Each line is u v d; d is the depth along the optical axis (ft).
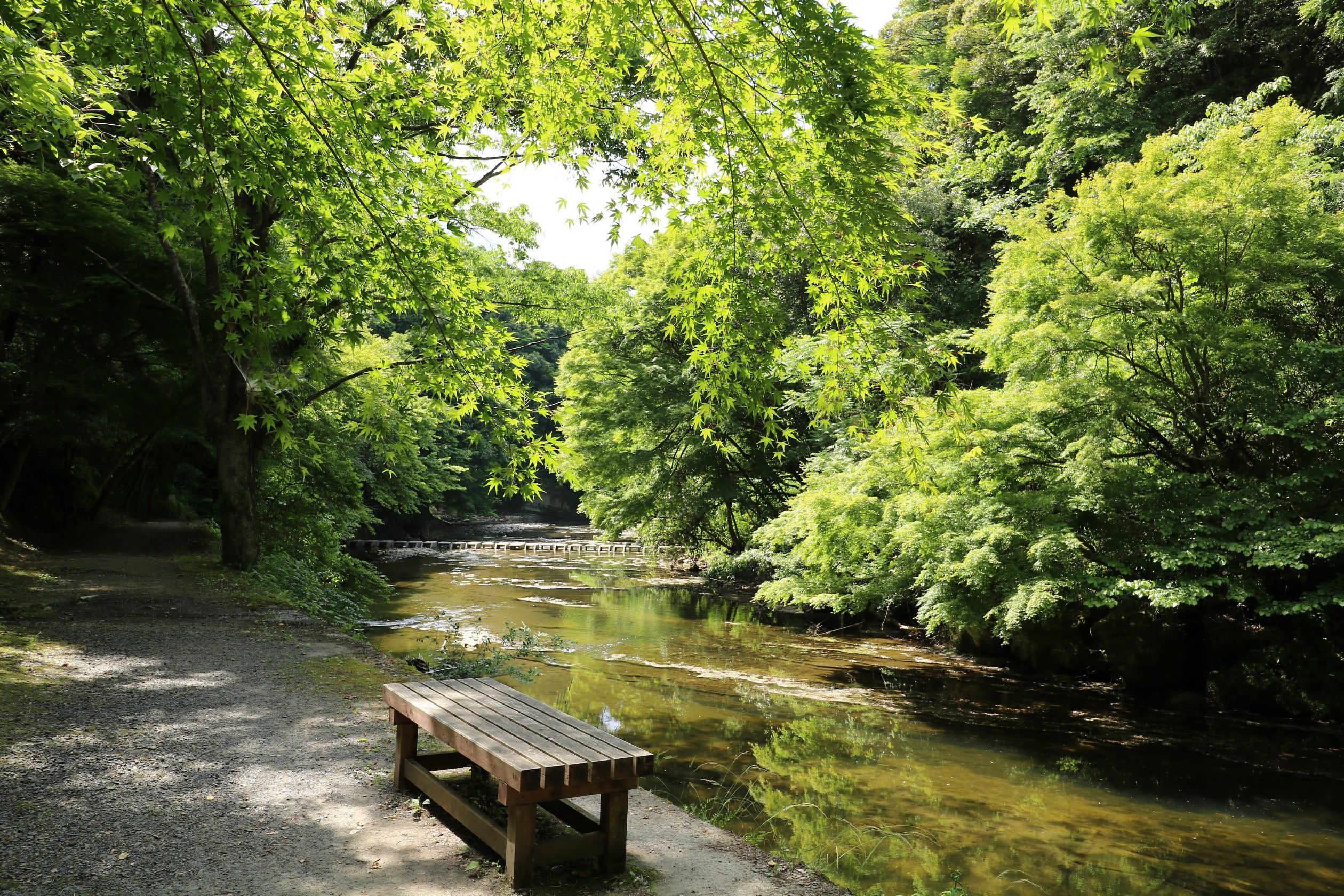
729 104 17.69
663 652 46.91
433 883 11.79
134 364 54.03
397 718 15.72
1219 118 52.26
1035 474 40.27
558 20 19.89
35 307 45.14
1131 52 67.36
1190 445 41.52
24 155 43.91
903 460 41.42
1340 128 48.62
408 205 20.66
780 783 25.34
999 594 40.55
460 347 19.49
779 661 45.98
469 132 33.81
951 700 38.88
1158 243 36.09
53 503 65.98
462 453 127.13
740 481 80.89
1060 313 36.40
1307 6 58.29
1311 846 22.36
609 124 23.79
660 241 22.15
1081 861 20.48
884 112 16.19
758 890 12.27
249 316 17.79
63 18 15.89
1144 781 27.81
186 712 20.10
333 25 18.79
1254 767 29.94
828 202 18.24
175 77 15.93
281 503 55.62
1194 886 19.39
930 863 19.63
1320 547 31.35
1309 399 37.01
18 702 19.84
